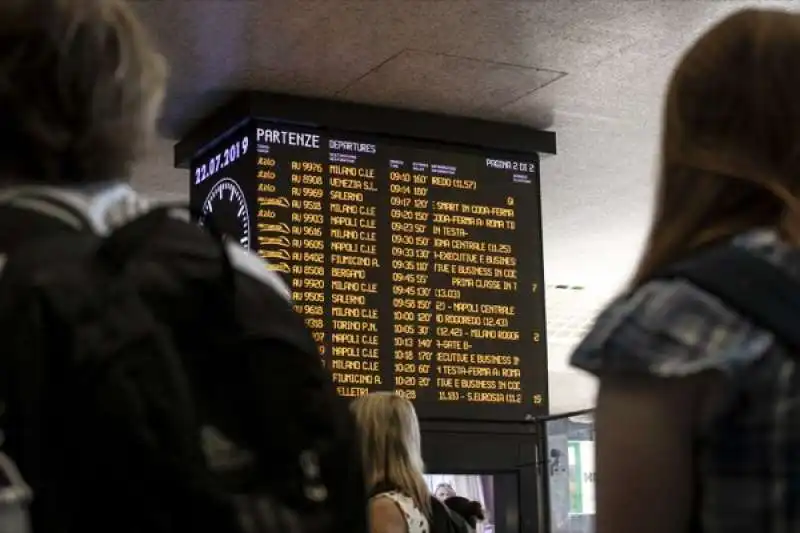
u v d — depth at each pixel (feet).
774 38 3.55
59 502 2.82
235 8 10.78
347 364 13.12
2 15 3.25
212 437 3.02
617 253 21.30
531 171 14.57
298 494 3.03
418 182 13.80
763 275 3.29
